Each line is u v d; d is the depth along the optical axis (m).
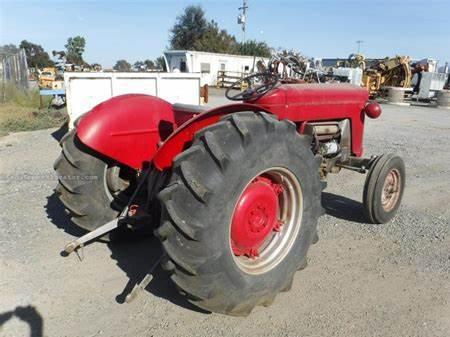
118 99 3.33
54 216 4.14
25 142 7.89
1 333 2.44
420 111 16.86
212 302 2.38
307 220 2.82
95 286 2.94
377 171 4.06
